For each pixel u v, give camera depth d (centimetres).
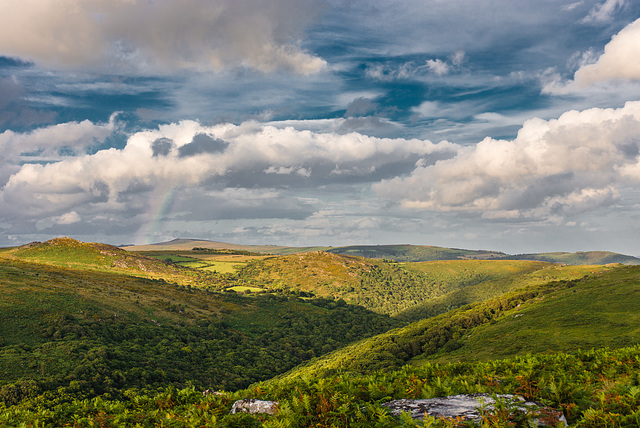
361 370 10388
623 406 709
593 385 962
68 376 8056
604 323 8900
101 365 8756
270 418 826
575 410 721
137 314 14750
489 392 881
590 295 11400
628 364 1238
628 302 9844
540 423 640
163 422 929
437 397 862
